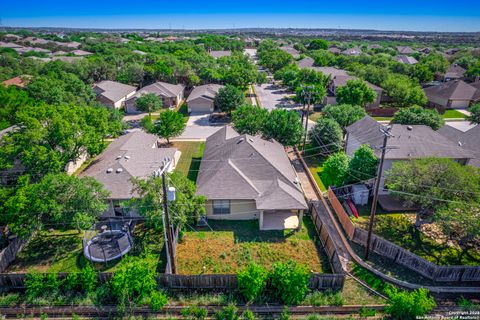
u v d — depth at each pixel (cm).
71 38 17362
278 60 10206
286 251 2361
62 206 2244
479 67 8656
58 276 1977
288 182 2838
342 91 5562
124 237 2486
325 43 15150
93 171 2998
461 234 2314
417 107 4347
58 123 2822
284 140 3825
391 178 2592
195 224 2684
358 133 3594
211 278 1983
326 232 2350
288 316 1795
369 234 2178
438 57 10188
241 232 2586
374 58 9712
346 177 2988
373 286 2039
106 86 6531
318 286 1988
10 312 1856
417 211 2841
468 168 2522
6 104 4294
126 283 1850
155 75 7575
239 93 5612
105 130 3412
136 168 2991
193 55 9575
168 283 2012
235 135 3822
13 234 2480
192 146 4325
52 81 5241
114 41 15850
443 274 2033
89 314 1855
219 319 1800
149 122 4459
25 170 2788
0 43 13450
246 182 2759
